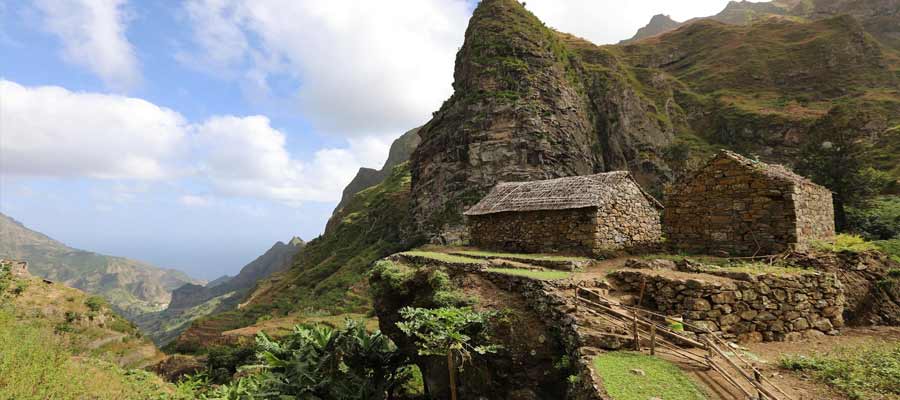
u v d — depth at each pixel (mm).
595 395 6453
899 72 67125
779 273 10180
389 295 15719
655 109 69938
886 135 43031
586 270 13883
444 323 10414
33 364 8695
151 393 11250
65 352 10539
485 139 53688
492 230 21203
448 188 54531
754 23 96375
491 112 54656
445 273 14273
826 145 28312
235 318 58438
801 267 11523
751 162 13906
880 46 75438
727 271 10328
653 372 7082
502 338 10617
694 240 14711
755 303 9555
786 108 62875
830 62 70750
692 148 62812
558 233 18172
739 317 9391
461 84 63312
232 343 41875
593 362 7559
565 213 18031
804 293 9961
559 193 18906
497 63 58812
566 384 9008
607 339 8383
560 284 11180
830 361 7484
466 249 21344
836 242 13695
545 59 61281
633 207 18828
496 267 14617
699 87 78312
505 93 55625
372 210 83188
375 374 13977
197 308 157750
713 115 68562
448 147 56938
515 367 10156
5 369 8109
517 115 54031
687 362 7602
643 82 78750
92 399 9070
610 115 67188
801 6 131500
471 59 61312
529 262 15344
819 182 26750
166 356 39906
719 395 6293
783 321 9602
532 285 11578
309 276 70875
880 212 22672
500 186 22969
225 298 157750
